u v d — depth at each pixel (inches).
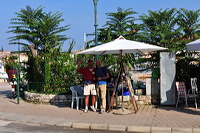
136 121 324.8
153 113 368.2
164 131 287.0
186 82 463.8
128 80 384.2
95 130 304.0
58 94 474.3
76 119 344.8
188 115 350.0
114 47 340.8
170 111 378.3
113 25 556.4
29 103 486.3
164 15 521.3
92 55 502.9
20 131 299.7
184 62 470.6
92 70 393.4
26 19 698.8
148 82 433.1
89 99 435.2
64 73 498.9
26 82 573.9
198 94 407.8
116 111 378.9
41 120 344.8
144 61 512.4
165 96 415.2
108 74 386.6
